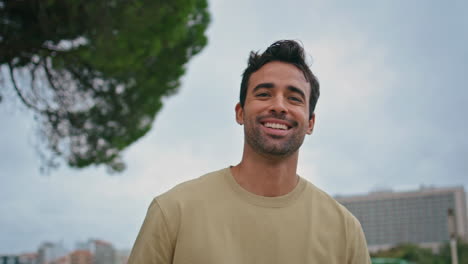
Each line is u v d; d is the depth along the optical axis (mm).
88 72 9047
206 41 9719
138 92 9758
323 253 1774
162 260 1723
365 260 1888
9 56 7961
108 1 7305
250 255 1719
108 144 10125
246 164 1849
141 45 7809
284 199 1818
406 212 64938
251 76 1897
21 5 7492
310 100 1960
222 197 1811
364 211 66562
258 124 1782
